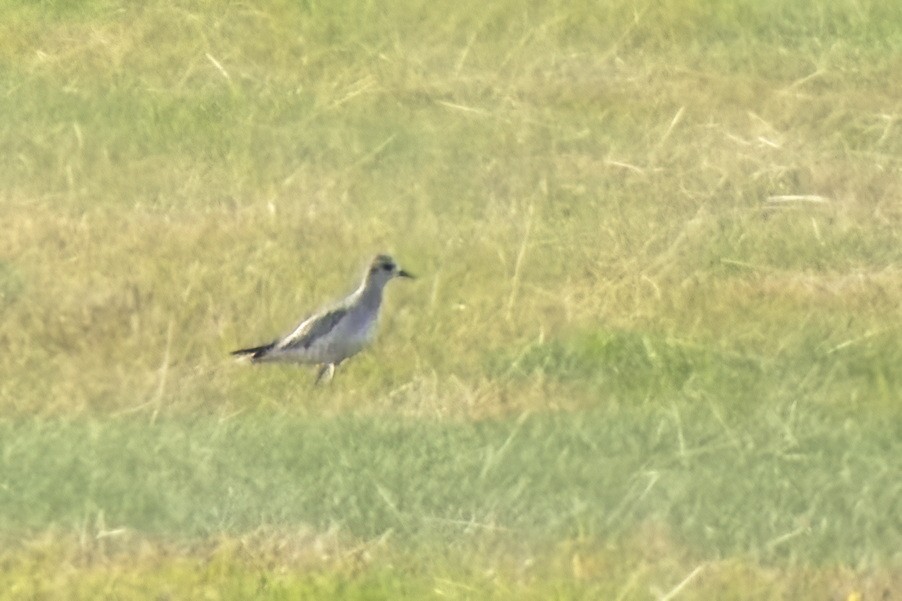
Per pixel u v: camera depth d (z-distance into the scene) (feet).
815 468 45.52
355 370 48.96
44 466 46.42
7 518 44.78
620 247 53.88
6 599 42.57
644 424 47.06
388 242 54.54
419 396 48.16
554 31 65.46
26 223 55.83
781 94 61.72
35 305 51.80
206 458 46.47
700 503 44.55
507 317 50.62
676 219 55.16
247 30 65.92
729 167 57.62
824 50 64.23
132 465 46.42
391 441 46.83
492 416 47.52
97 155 59.62
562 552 43.32
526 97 61.98
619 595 42.06
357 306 47.52
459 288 52.03
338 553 43.55
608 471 45.60
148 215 56.44
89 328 51.03
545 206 56.08
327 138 60.03
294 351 47.50
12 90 62.90
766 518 44.06
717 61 63.87
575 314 50.75
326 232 55.16
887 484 44.98
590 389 48.16
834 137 59.41
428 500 44.91
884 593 41.91
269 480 45.73
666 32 65.26
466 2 66.95
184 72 63.62
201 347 50.31
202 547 43.93
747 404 47.57
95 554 43.78
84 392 48.88
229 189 57.72
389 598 42.27
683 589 42.04
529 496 44.91
